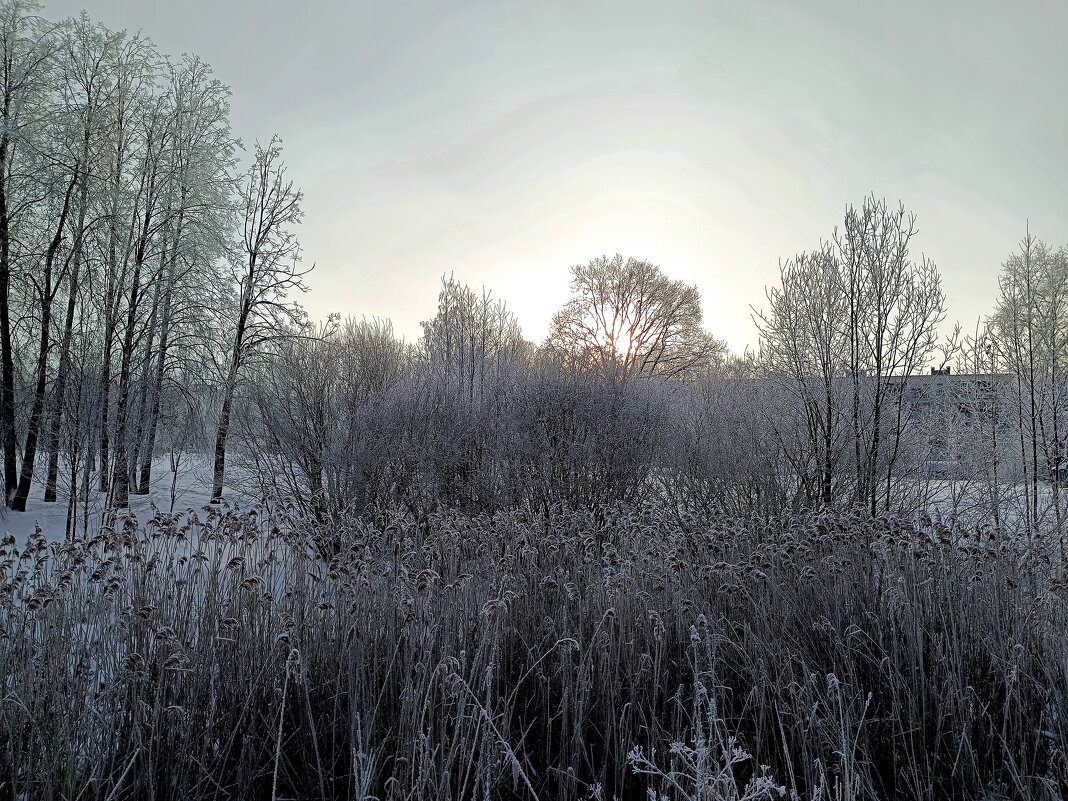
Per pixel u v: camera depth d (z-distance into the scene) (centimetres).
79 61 1487
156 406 1528
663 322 3084
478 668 457
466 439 1140
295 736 446
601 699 475
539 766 449
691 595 566
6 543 547
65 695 412
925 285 957
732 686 497
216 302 1650
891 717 448
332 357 1223
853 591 571
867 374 974
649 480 1109
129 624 465
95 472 1253
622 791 396
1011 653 471
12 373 1377
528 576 624
